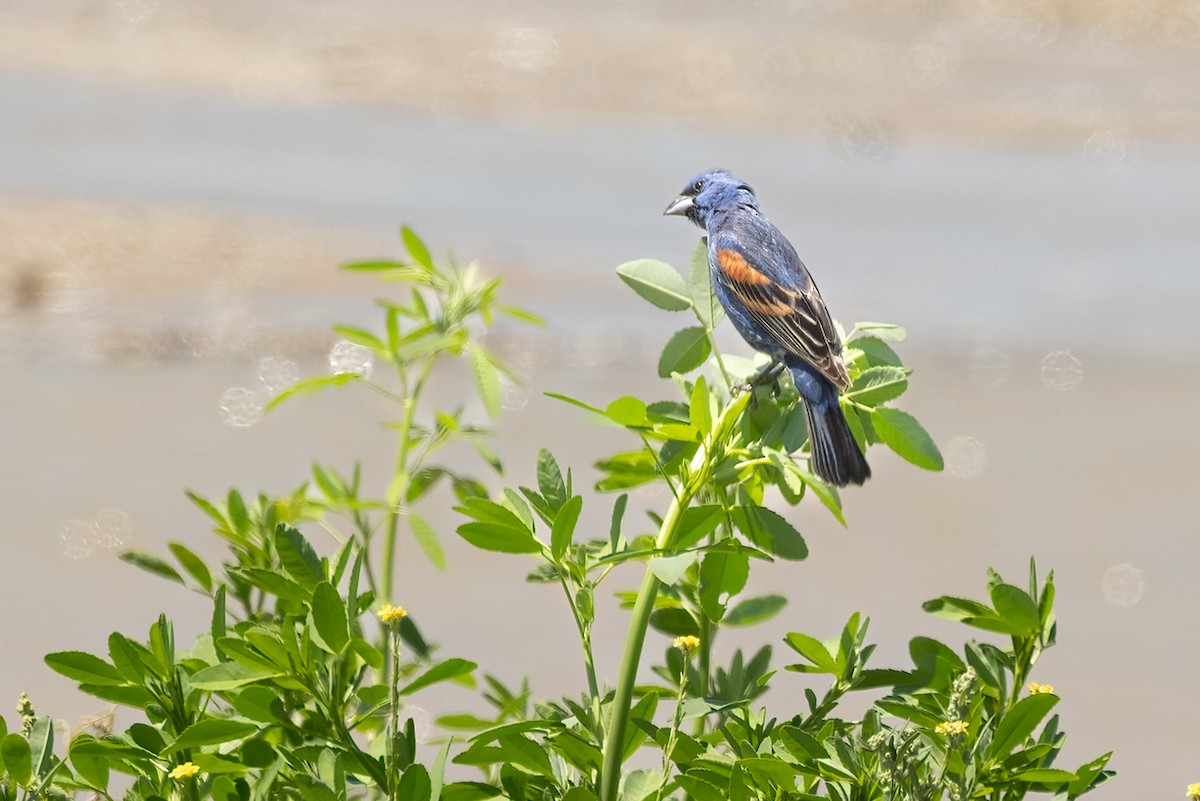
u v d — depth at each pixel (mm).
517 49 37844
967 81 37375
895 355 5531
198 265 22625
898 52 39062
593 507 13312
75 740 4332
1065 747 10195
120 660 4367
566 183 29031
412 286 6621
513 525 4367
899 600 12422
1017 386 19406
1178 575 13320
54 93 32781
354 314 20891
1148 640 11977
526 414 16859
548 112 34188
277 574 4605
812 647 4637
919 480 15617
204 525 13328
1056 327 22016
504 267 23516
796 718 4648
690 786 4199
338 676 4242
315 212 25906
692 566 4922
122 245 23094
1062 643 11922
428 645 5430
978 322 22172
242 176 27875
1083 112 35500
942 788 4152
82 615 11320
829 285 23891
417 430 6160
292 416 16562
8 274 21281
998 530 14219
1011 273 24781
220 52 36469
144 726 4363
